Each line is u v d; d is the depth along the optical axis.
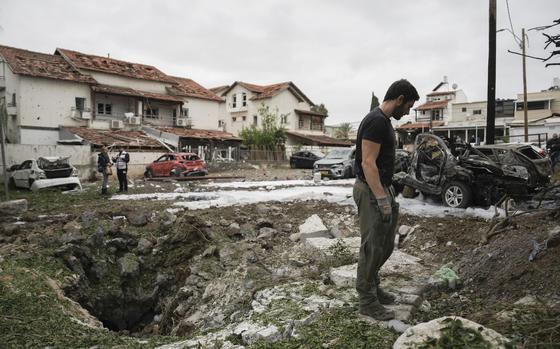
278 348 3.48
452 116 49.59
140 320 8.27
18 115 29.59
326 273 5.64
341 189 15.23
